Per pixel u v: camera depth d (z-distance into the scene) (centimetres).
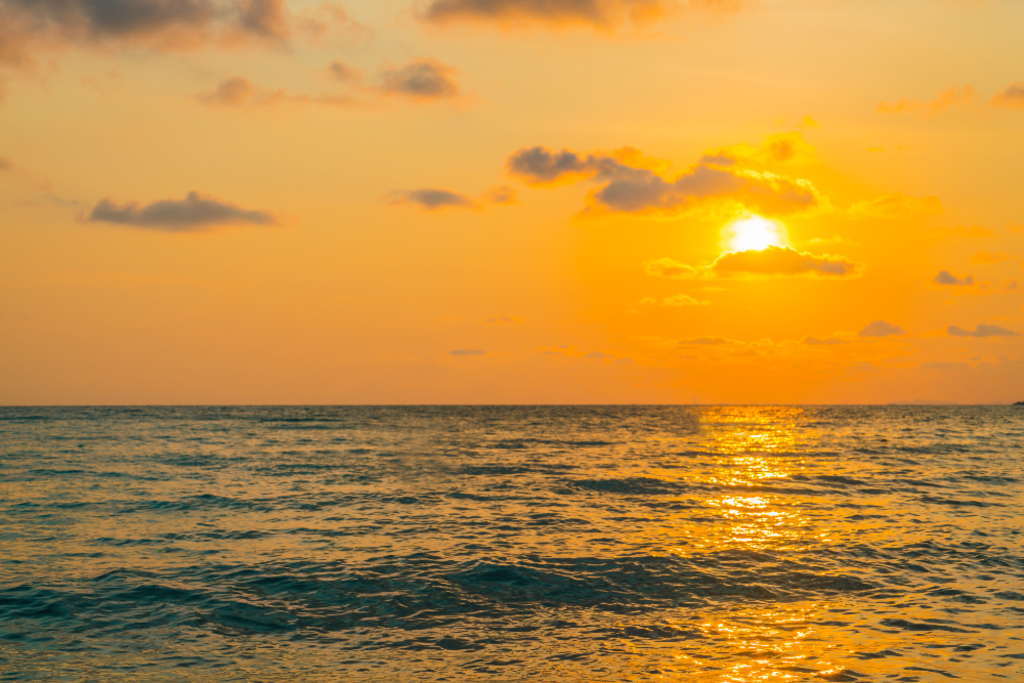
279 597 1466
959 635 1248
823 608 1405
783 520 2325
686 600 1458
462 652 1180
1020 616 1351
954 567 1705
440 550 1870
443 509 2536
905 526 2216
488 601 1446
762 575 1633
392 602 1437
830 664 1119
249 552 1853
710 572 1656
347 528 2181
